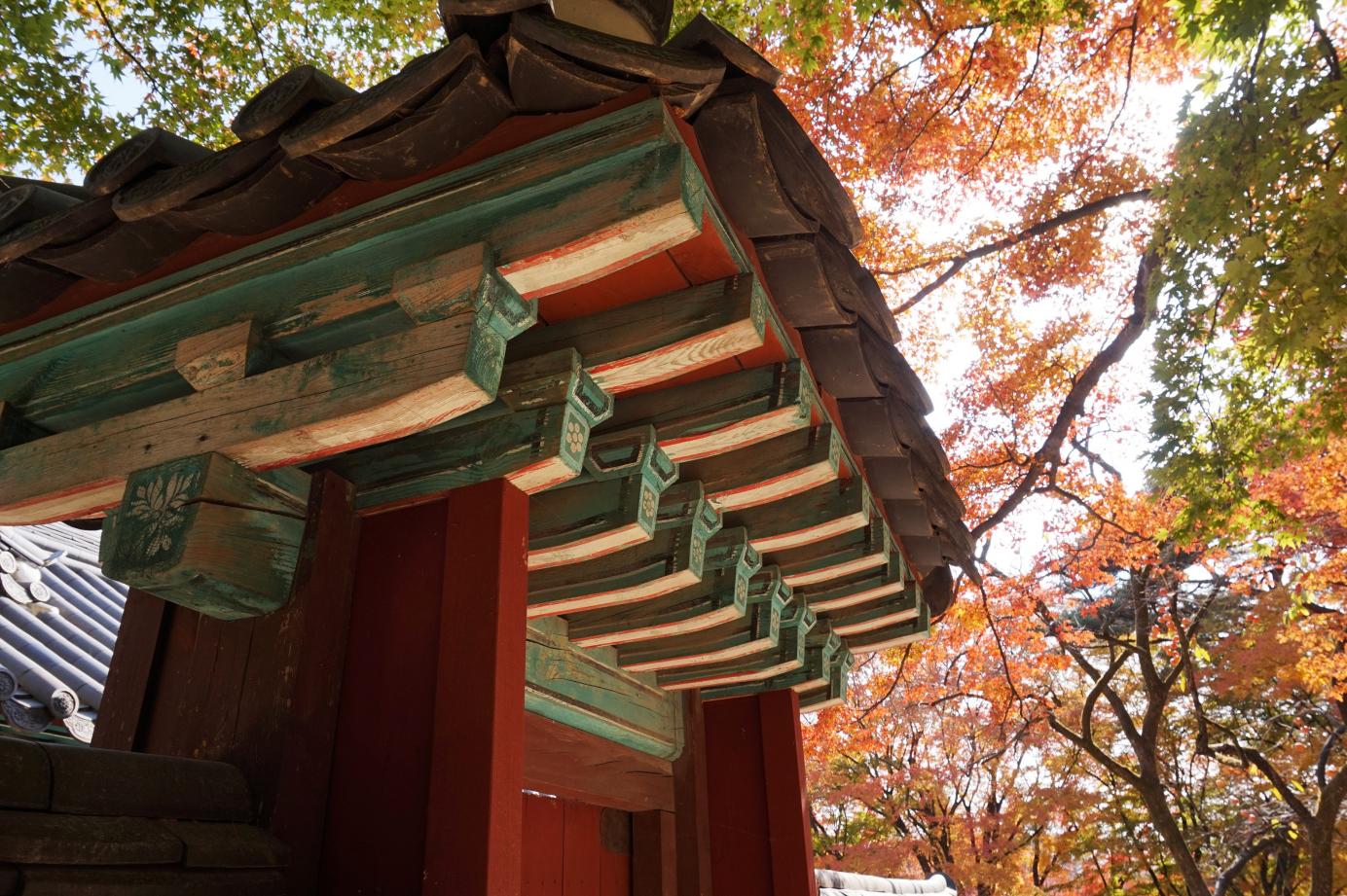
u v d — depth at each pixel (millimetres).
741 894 4000
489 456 2270
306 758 2066
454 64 1636
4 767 1551
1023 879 17750
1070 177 9492
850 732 11586
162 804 1787
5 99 6895
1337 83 4281
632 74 1720
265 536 2184
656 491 2723
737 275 2168
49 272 2305
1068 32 8734
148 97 8164
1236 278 4652
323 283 2098
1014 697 12016
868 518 3279
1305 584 10773
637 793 3861
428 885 1865
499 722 1988
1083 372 10328
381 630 2258
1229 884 15594
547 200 1861
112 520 2115
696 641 3740
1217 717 17109
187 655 2332
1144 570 13625
